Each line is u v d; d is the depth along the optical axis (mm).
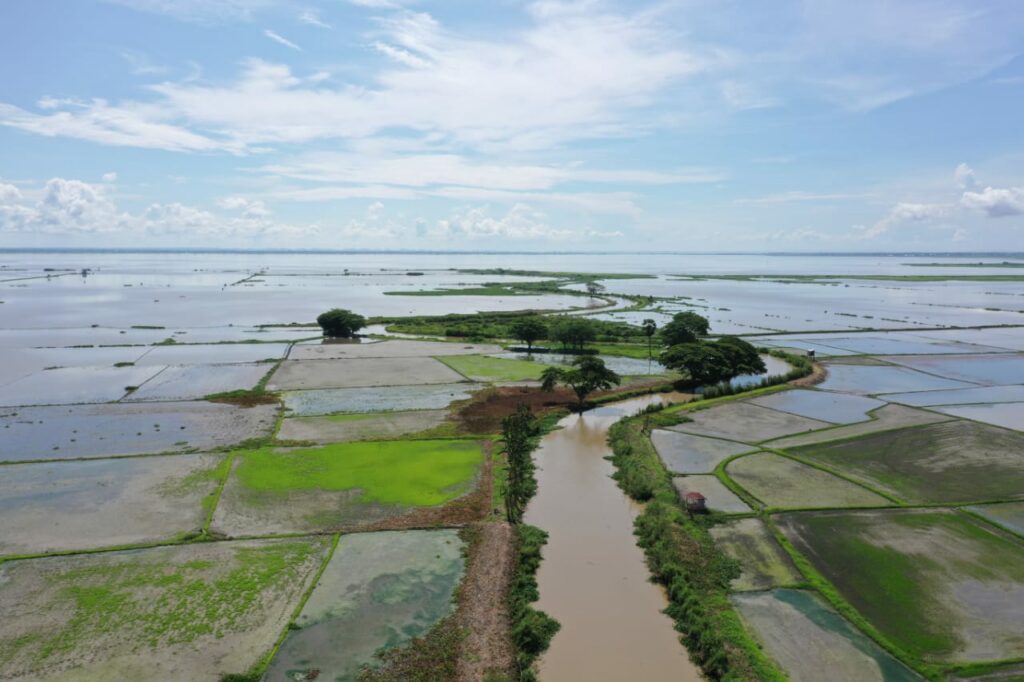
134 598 24672
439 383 64250
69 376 66500
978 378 68125
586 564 28109
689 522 31234
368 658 21500
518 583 26188
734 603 24656
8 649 21469
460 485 36781
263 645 22031
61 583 25656
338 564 27594
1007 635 22562
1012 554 28531
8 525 30969
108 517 31938
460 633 22969
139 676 20297
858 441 45219
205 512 32625
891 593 25375
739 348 67812
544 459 42094
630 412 54344
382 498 34750
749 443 44812
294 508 33312
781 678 20047
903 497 35000
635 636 23031
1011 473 38719
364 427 48250
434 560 28031
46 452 42094
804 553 28578
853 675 20469
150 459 40625
